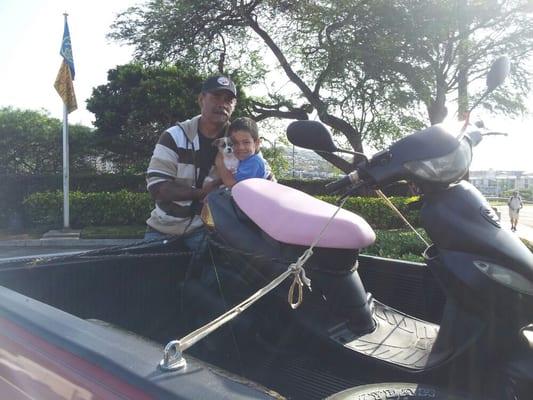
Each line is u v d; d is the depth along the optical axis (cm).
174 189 288
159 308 267
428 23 1478
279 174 2181
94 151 2200
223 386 103
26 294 226
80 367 120
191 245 280
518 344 171
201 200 286
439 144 176
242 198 207
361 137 1692
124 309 258
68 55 1442
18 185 1770
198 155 303
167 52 1823
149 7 1797
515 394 165
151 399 101
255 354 218
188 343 121
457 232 177
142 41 1773
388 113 1591
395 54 1482
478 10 1536
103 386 111
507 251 171
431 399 141
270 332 213
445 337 180
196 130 306
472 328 174
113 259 254
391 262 257
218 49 1912
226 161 275
